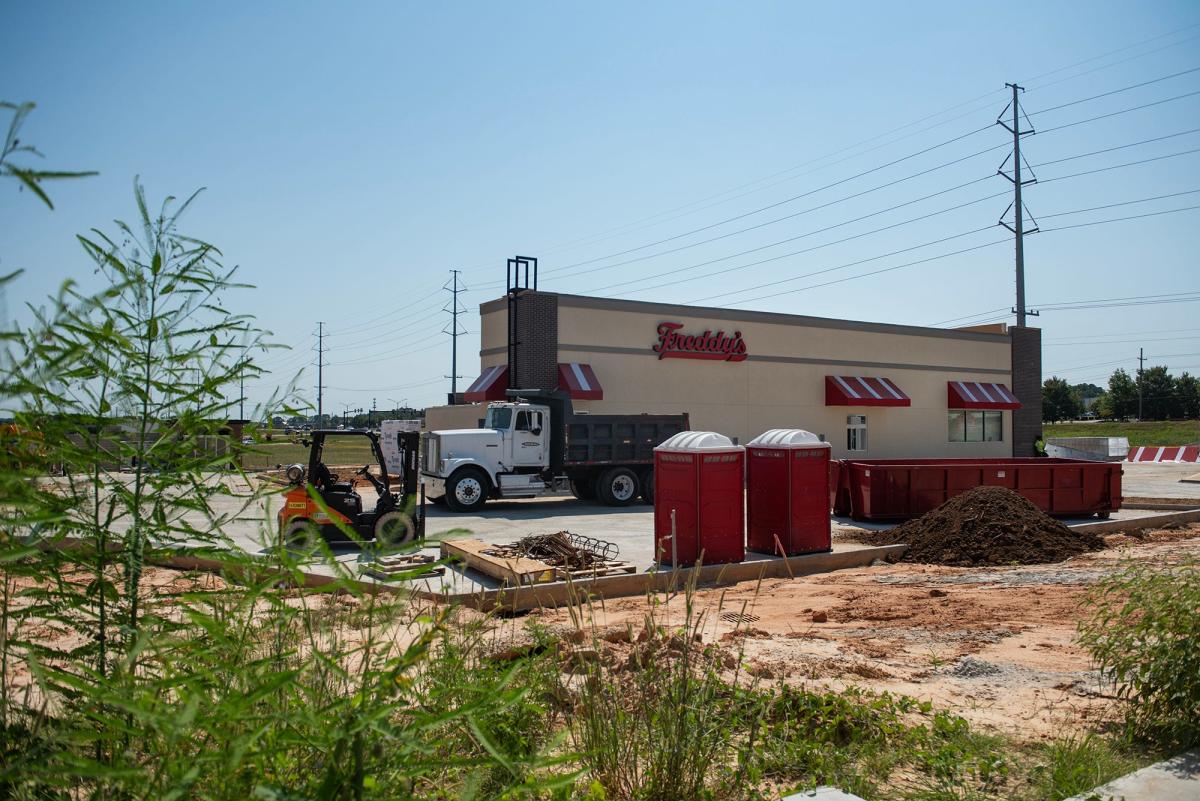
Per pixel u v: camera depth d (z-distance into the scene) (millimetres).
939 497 17062
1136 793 3990
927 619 8539
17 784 2039
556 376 26047
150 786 1854
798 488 12445
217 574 2783
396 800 1812
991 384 36219
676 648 5602
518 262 26531
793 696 5156
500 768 3408
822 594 10117
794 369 30734
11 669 2945
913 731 4922
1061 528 13906
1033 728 5215
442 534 1961
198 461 2398
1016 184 41969
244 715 1790
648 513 19422
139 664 2328
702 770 3848
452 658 3041
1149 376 94438
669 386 28062
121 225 2398
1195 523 17938
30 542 2184
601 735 4020
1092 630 5926
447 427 27734
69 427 2268
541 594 9086
